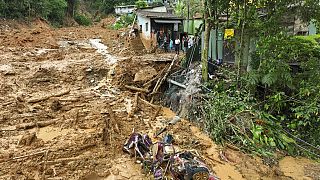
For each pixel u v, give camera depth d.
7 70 19.59
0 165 11.16
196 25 24.41
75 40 29.88
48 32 32.00
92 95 17.83
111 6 57.03
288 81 13.65
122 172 11.30
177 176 10.41
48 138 13.35
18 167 11.12
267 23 14.34
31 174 10.84
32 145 12.60
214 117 14.12
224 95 14.92
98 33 34.38
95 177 10.98
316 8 13.87
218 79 16.53
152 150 11.75
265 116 13.88
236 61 16.64
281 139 13.14
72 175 10.91
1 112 15.00
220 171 11.53
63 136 13.48
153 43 25.19
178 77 18.34
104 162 11.83
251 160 12.26
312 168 11.92
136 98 17.58
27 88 18.08
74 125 14.52
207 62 16.48
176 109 16.89
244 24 14.88
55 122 14.71
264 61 14.03
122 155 12.45
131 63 20.41
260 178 11.18
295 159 12.56
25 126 14.08
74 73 20.17
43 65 20.95
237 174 11.41
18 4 35.31
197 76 17.09
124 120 15.31
